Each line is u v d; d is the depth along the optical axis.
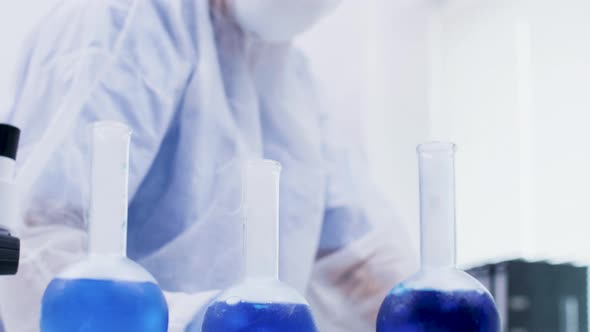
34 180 0.92
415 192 1.31
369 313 1.20
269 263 0.77
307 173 1.16
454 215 0.77
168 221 1.01
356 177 1.23
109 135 0.73
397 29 1.33
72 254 0.93
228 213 1.07
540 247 1.50
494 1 1.49
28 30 0.95
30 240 0.91
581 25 1.58
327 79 1.22
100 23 1.00
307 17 1.20
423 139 1.34
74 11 0.99
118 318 0.64
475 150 1.44
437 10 1.40
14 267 0.72
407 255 1.27
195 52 1.07
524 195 1.49
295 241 1.13
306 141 1.17
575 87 1.57
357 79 1.26
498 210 1.46
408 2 1.35
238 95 1.11
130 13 1.02
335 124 1.22
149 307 0.66
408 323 0.69
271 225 0.78
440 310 0.68
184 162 1.04
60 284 0.66
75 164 0.95
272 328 0.70
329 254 1.17
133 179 0.99
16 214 0.90
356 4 1.27
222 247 1.05
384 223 1.25
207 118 1.07
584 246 1.55
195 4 1.08
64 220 0.93
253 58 1.13
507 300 1.31
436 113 1.37
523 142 1.50
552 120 1.54
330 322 1.15
